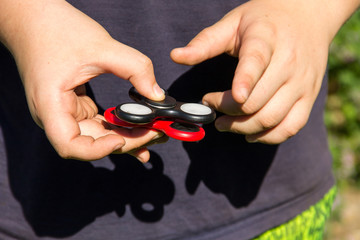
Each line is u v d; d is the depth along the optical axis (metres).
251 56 0.43
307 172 0.59
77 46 0.43
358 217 1.54
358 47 1.61
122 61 0.43
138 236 0.55
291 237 0.59
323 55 0.49
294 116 0.48
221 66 0.53
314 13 0.49
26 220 0.54
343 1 0.51
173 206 0.55
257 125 0.47
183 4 0.51
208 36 0.47
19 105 0.53
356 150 1.71
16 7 0.45
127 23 0.51
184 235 0.56
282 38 0.46
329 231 1.45
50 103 0.42
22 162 0.54
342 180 1.67
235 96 0.42
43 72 0.42
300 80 0.47
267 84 0.45
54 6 0.45
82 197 0.53
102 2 0.50
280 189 0.58
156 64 0.52
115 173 0.53
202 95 0.53
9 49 0.47
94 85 0.51
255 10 0.47
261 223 0.57
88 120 0.45
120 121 0.45
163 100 0.45
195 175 0.54
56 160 0.52
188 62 0.46
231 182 0.56
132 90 0.48
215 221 0.56
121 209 0.54
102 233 0.54
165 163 0.53
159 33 0.51
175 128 0.44
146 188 0.54
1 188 0.54
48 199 0.53
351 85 1.66
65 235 0.54
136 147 0.45
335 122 1.71
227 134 0.54
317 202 0.61
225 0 0.52
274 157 0.56
